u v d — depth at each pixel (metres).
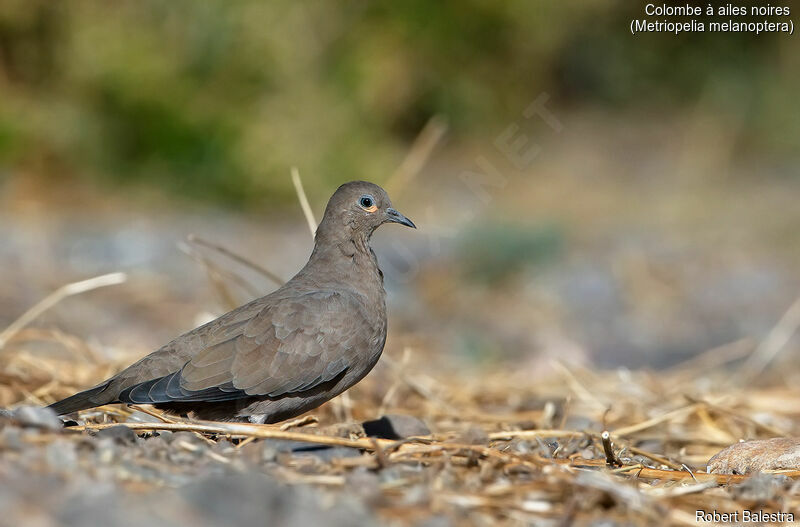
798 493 6.44
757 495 6.32
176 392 7.53
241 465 6.02
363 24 25.42
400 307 16.20
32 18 21.97
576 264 19.08
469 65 27.22
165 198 21.56
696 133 28.61
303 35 23.11
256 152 21.69
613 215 22.78
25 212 19.44
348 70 24.08
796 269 19.48
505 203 23.22
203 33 22.08
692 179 25.83
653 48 30.42
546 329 15.65
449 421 9.66
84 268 16.17
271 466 6.23
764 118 29.05
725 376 13.12
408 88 25.94
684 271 19.09
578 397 10.77
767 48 30.08
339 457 6.51
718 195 24.62
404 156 24.30
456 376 12.13
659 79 30.48
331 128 22.62
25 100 21.88
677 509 6.03
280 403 7.93
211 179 21.75
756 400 10.77
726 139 28.31
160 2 22.28
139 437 7.17
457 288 17.38
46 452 5.82
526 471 6.45
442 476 6.16
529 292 17.59
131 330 13.34
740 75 29.89
